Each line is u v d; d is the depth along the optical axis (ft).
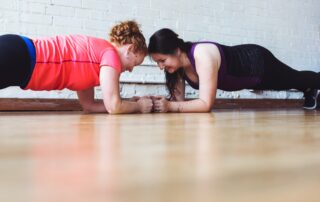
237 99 13.73
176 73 7.63
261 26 14.94
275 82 8.63
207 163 1.53
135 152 1.90
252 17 14.69
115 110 6.23
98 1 11.65
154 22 12.60
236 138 2.65
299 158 1.69
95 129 3.44
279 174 1.26
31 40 6.02
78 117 5.64
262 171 1.32
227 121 4.81
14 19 10.55
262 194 0.93
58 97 11.05
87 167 1.44
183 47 7.14
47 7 10.94
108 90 6.13
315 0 16.37
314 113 7.91
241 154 1.82
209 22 13.66
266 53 8.36
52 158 1.69
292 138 2.68
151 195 0.93
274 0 15.23
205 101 7.06
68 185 1.09
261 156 1.75
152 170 1.35
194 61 7.14
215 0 13.75
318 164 1.50
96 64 6.21
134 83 12.17
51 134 2.94
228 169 1.37
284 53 15.61
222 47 7.57
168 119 5.06
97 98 11.25
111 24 11.87
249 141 2.46
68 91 11.18
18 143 2.32
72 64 6.08
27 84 5.97
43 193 0.99
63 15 11.18
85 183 1.12
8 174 1.30
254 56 8.04
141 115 6.02
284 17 15.52
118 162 1.56
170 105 6.95
